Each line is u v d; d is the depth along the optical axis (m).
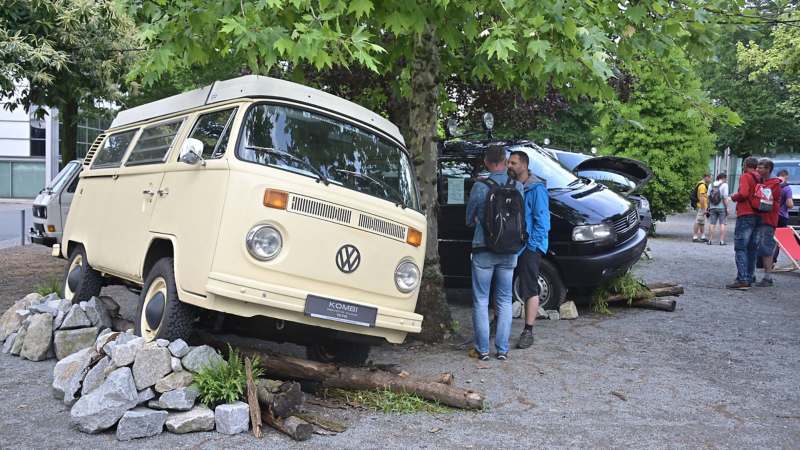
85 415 4.27
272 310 4.76
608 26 6.47
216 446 4.12
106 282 7.60
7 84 11.76
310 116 5.34
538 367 6.29
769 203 11.16
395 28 5.85
